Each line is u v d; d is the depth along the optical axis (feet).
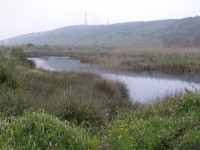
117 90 55.67
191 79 100.42
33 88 44.32
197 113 26.35
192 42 371.35
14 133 20.18
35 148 18.79
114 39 620.08
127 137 22.53
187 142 20.35
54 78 57.11
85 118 30.22
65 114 30.30
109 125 27.55
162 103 35.53
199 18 560.61
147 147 21.59
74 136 20.95
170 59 150.20
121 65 138.21
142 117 30.81
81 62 172.14
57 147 19.36
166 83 91.09
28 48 352.49
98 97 42.37
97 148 21.07
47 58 217.77
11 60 63.57
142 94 69.26
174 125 24.36
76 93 38.96
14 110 29.68
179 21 595.47
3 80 42.32
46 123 21.65
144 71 122.72
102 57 181.88
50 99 36.70
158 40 483.10
